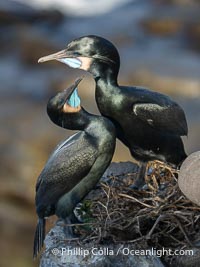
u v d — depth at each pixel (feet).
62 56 25.91
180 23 131.13
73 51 25.89
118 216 26.55
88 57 25.89
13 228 67.05
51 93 103.65
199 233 26.17
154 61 112.78
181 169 26.32
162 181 28.19
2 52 119.55
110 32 132.26
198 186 25.64
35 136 84.23
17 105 97.55
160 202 26.55
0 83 106.63
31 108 96.37
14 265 63.62
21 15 135.44
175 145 27.53
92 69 26.12
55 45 120.88
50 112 25.21
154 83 101.76
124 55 117.29
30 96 101.96
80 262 25.27
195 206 26.37
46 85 105.60
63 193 25.32
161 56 116.98
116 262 25.32
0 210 69.10
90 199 27.91
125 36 128.67
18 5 139.03
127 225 25.94
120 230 26.04
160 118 26.50
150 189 27.96
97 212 27.20
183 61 113.39
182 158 28.12
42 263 25.73
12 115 92.89
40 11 137.90
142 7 144.05
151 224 26.35
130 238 26.07
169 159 27.76
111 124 25.38
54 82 105.81
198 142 81.71
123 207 26.96
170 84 100.78
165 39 127.54
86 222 26.55
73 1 151.84
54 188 25.25
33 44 118.32
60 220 27.32
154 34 129.49
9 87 105.29
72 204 25.61
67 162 25.04
